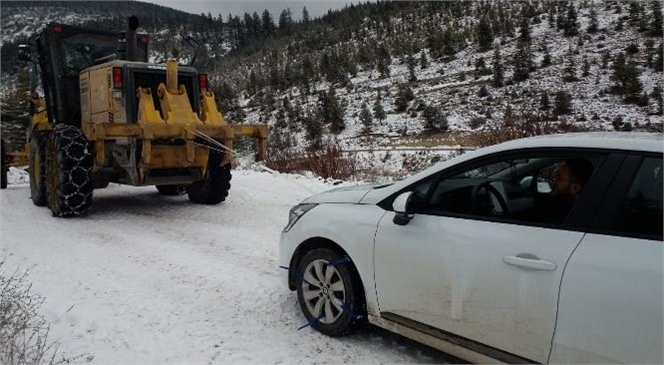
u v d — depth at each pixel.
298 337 4.13
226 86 98.00
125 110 8.34
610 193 2.81
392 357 3.78
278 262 6.11
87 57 9.80
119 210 9.30
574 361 2.77
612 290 2.62
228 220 8.38
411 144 42.12
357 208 4.01
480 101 67.19
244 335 4.17
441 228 3.41
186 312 4.62
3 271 5.68
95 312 4.59
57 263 6.02
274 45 155.50
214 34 186.75
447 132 55.38
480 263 3.15
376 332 4.20
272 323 4.40
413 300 3.53
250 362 3.73
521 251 2.99
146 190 11.77
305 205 4.48
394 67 99.69
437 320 3.41
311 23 171.38
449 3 135.00
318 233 4.16
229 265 5.97
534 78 72.38
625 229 2.72
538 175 3.29
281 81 106.50
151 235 7.40
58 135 8.38
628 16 89.25
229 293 5.09
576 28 90.50
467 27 112.69
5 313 4.01
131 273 5.68
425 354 3.81
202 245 6.86
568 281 2.77
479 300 3.15
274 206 9.53
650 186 2.71
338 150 14.31
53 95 9.57
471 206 3.38
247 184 12.02
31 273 5.64
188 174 9.02
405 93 74.50
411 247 3.51
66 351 3.86
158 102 8.68
